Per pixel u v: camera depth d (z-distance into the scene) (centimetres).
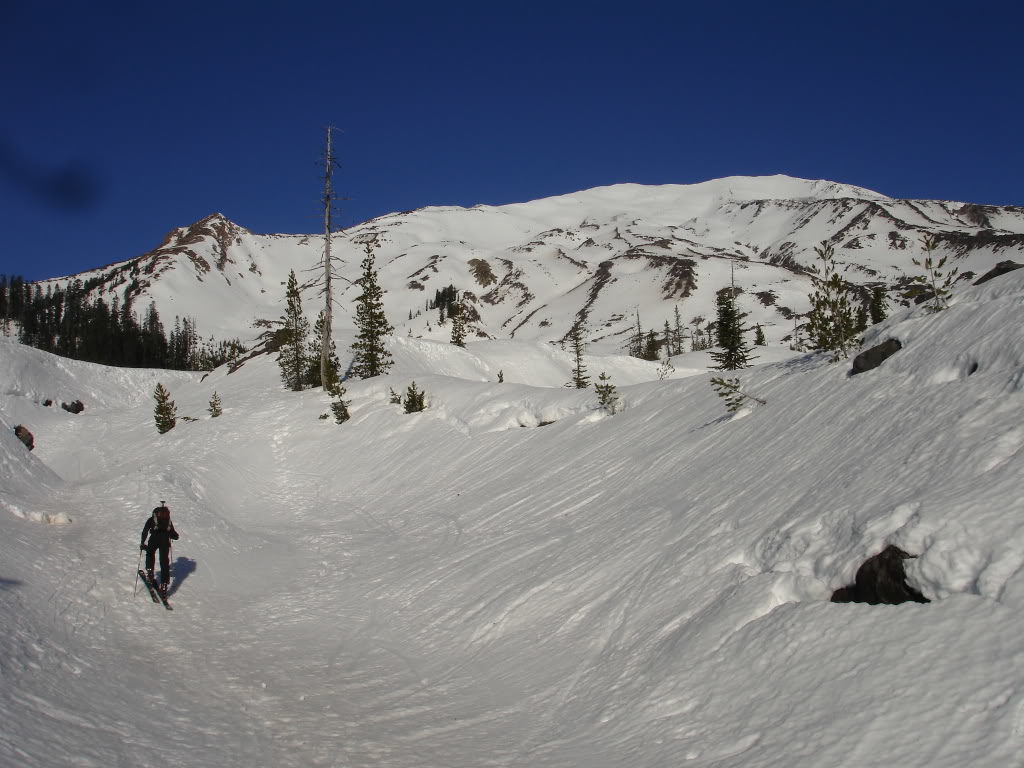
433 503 1592
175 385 5356
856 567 520
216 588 1153
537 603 820
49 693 605
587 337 18675
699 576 670
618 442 1351
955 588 441
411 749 548
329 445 2461
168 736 560
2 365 4375
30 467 1706
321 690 709
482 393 2245
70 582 997
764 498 743
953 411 643
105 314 11594
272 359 4772
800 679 456
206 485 1952
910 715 376
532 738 549
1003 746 328
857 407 817
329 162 3491
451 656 788
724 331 3800
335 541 1487
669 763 444
